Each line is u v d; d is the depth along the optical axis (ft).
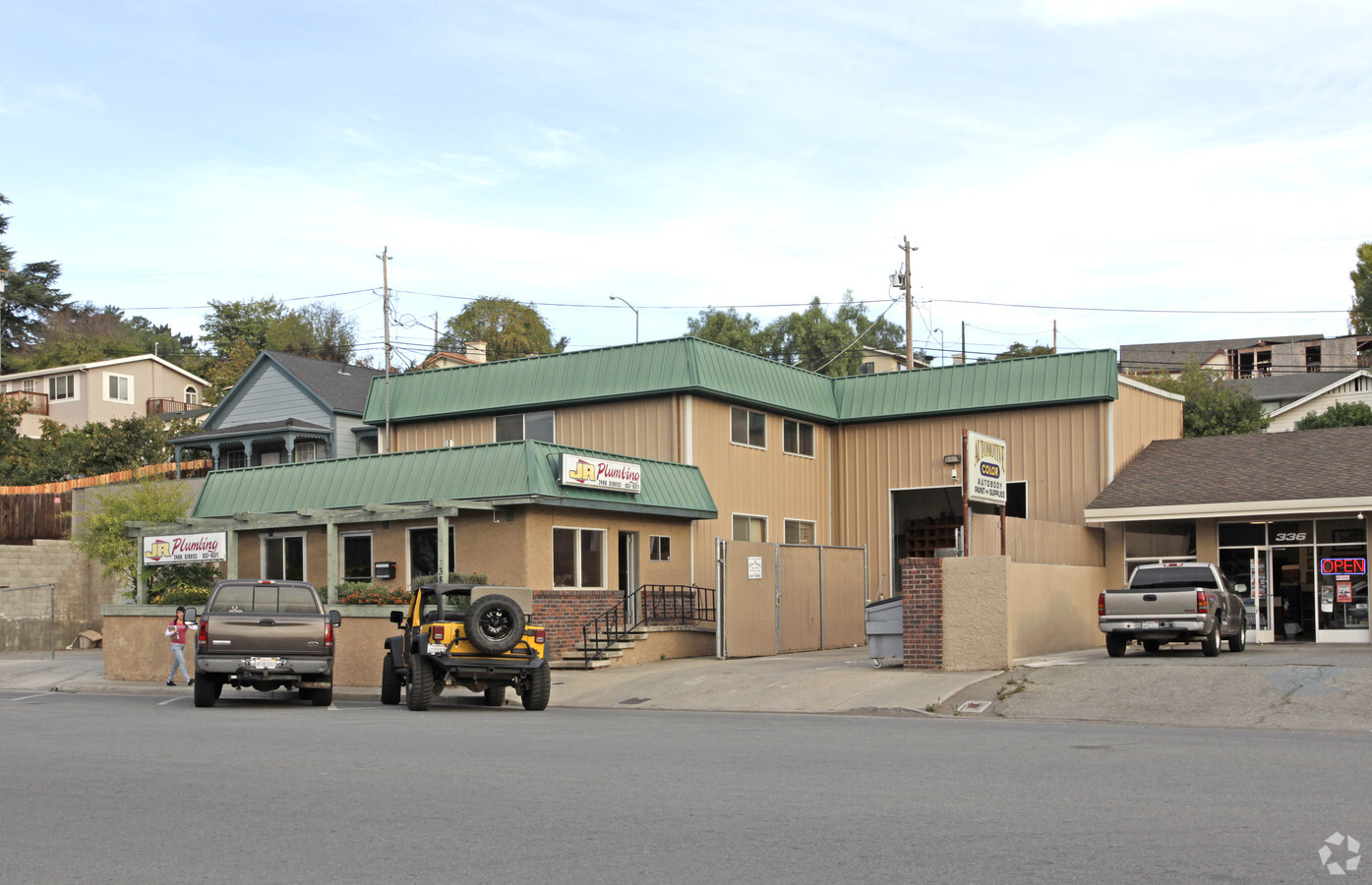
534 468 83.51
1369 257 228.22
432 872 22.98
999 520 80.59
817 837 25.75
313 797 31.42
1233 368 283.18
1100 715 55.52
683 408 101.14
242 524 91.30
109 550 116.37
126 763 38.86
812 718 57.11
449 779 34.45
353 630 82.23
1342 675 57.26
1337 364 261.85
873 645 75.46
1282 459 99.19
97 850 25.40
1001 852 24.11
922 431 114.83
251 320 311.88
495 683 64.59
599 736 47.03
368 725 52.54
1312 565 93.61
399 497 89.40
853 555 107.65
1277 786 32.24
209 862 24.08
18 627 125.18
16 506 137.69
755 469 108.68
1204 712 54.13
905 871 22.54
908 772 35.40
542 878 22.41
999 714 57.41
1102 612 75.31
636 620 92.22
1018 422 109.29
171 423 185.88
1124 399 107.76
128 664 91.50
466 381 113.80
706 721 55.11
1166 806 29.07
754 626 92.17
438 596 63.87
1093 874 22.16
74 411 225.76
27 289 308.19
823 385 119.34
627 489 90.74
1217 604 73.77
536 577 83.82
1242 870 22.39
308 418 146.41
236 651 64.80
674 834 26.22
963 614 69.15
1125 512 96.94
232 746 43.47
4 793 32.86
